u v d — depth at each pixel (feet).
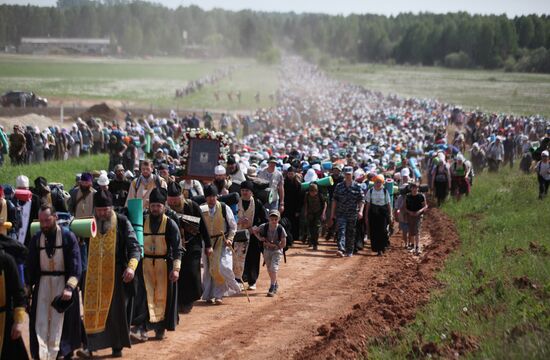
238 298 72.49
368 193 98.22
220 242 69.41
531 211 113.80
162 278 57.52
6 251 47.06
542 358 44.83
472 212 125.70
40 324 49.11
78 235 50.88
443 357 46.96
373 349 50.83
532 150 167.63
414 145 198.70
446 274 75.41
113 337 52.42
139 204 55.26
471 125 272.10
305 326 61.52
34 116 264.93
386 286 74.69
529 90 536.83
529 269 69.41
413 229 99.76
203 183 89.56
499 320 54.39
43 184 68.74
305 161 121.19
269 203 91.45
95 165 162.81
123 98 451.12
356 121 290.76
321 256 96.27
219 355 53.62
